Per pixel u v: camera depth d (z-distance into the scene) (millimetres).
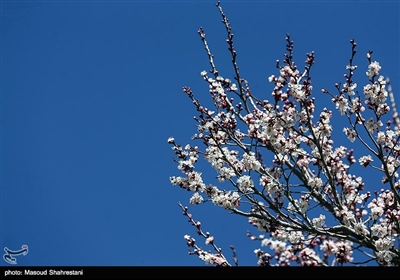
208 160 11945
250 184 11133
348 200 12211
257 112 12211
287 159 11953
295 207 10945
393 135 11672
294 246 11773
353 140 11609
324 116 11516
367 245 10898
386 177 12102
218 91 12375
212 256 11562
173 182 12016
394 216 11070
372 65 11180
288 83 10969
